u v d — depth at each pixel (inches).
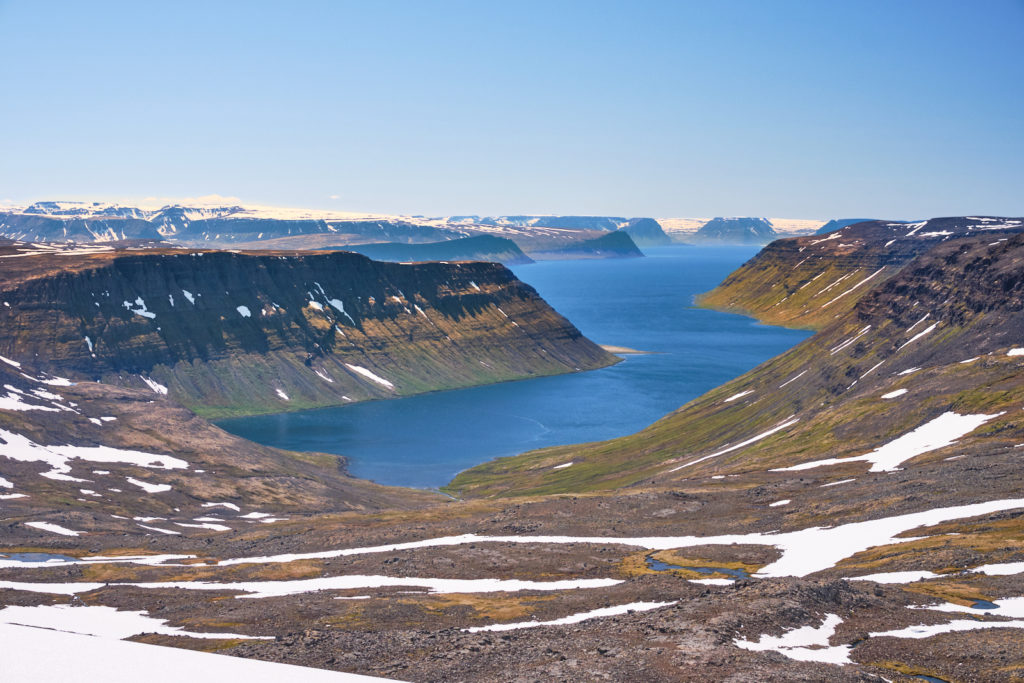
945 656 2480.3
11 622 3671.3
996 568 3435.0
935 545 3887.8
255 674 2324.1
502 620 3494.1
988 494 4559.5
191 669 2368.4
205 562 5226.4
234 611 3799.2
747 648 2613.2
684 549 4756.4
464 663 2684.5
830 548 4340.6
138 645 2524.6
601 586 4089.6
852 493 5369.1
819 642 2694.4
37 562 5191.9
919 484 5068.9
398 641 3024.1
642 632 2856.8
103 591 4375.0
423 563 4744.1
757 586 3257.9
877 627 2810.0
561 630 3048.7
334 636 3110.2
